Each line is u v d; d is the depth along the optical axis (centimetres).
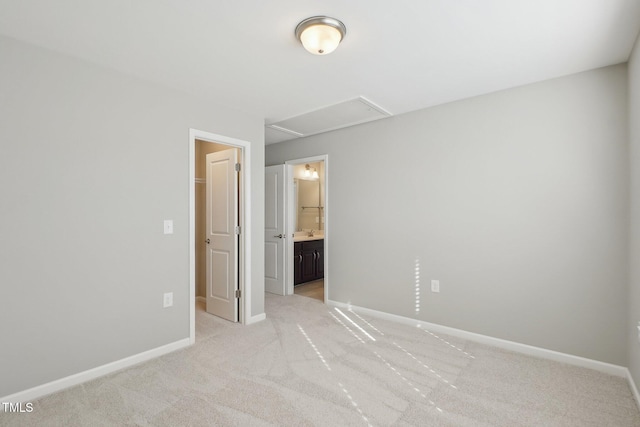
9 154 192
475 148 290
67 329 213
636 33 189
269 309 390
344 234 388
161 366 241
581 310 241
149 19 176
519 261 267
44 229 204
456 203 301
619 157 227
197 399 197
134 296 247
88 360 222
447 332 306
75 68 218
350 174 382
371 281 363
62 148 212
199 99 291
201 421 177
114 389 209
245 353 263
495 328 279
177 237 274
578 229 242
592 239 237
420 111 324
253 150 342
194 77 250
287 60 224
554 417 180
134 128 247
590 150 237
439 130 312
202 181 436
